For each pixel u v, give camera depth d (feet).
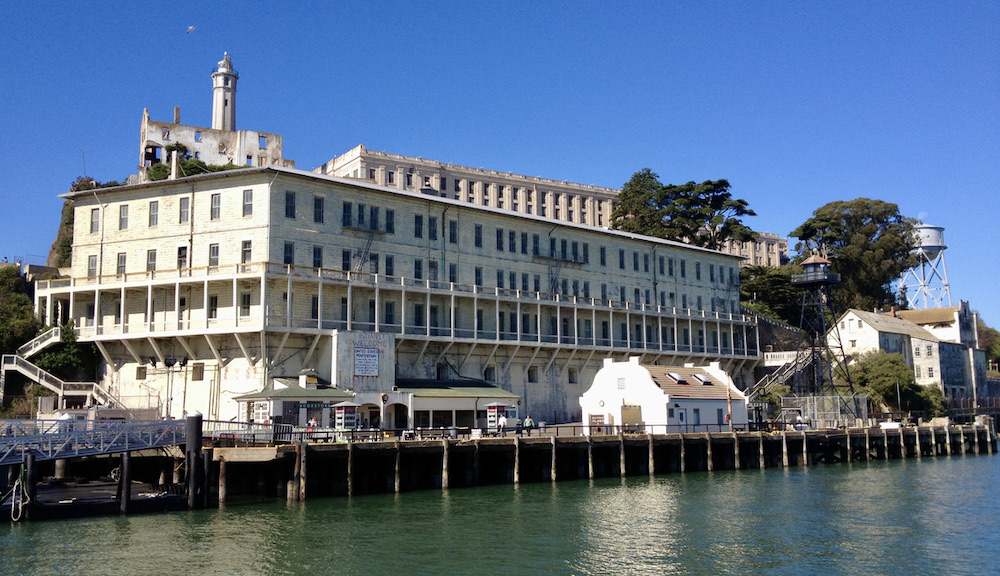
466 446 178.81
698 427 240.32
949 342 395.34
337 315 241.35
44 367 234.79
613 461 206.69
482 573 112.57
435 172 509.35
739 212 420.77
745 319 366.43
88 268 247.50
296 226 237.04
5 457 140.26
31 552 120.16
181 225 239.30
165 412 232.73
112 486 171.83
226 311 230.89
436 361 260.83
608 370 243.19
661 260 338.54
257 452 157.28
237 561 116.78
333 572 112.37
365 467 175.63
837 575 113.70
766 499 172.45
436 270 266.98
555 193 565.53
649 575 112.68
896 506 165.07
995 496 178.81
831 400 296.30
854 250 445.37
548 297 291.38
